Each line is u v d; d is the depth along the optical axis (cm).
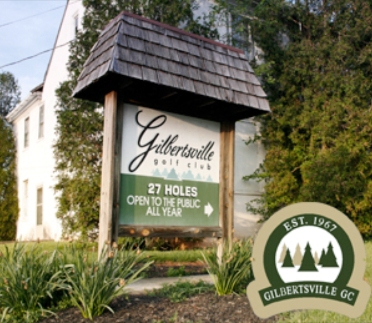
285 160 1239
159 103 636
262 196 1312
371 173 1129
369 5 1213
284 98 1285
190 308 471
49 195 1574
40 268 461
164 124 641
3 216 1912
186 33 655
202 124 684
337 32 1267
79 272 445
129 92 609
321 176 1127
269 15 1325
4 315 421
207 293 540
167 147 638
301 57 1255
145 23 613
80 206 997
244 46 1370
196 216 652
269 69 1276
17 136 2050
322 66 1234
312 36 1331
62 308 455
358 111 1138
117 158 581
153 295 532
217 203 679
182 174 648
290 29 1366
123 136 596
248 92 681
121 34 577
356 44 1223
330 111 1162
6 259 459
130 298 512
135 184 599
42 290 449
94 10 1134
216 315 448
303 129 1271
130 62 561
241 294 527
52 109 1617
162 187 624
